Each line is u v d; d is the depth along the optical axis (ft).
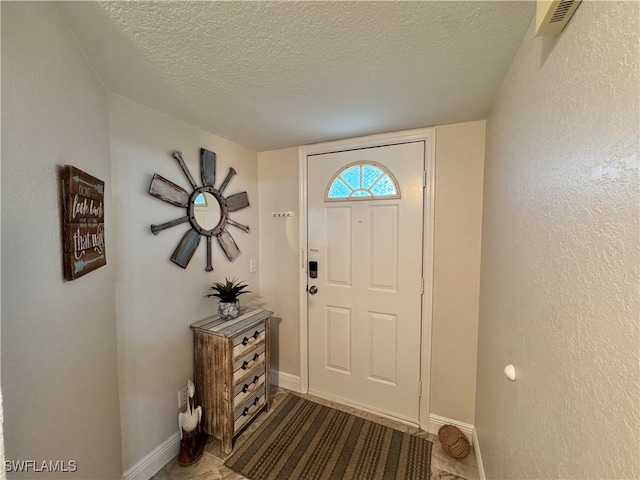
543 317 2.28
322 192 6.86
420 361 6.01
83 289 3.07
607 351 1.46
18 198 2.07
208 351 5.35
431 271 5.82
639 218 1.24
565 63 1.96
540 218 2.38
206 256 5.93
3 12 1.94
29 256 2.18
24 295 2.12
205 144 5.87
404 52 3.22
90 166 3.37
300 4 2.48
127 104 4.32
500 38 2.94
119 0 2.42
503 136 3.75
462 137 5.45
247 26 2.76
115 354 3.97
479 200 5.38
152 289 4.75
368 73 3.67
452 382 5.74
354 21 2.71
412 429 5.94
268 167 7.48
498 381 3.71
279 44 3.06
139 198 4.52
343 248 6.72
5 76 1.96
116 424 3.97
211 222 6.05
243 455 5.18
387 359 6.35
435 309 5.83
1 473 1.55
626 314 1.32
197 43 3.03
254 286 7.51
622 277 1.35
